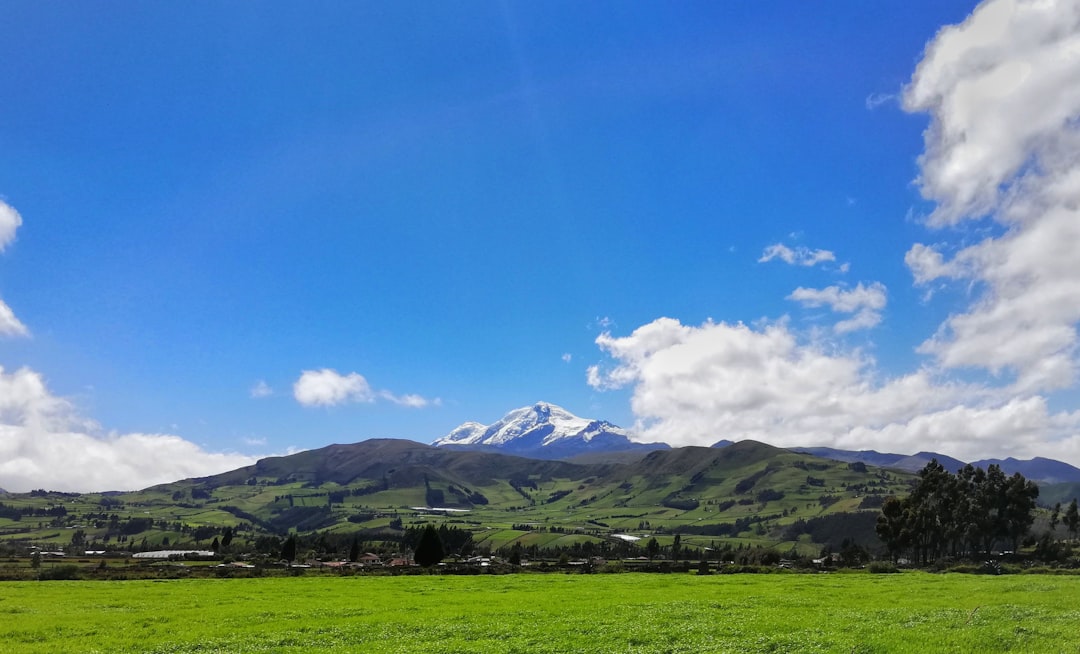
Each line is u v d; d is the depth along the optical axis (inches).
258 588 2751.0
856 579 3176.7
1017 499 4970.5
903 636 1339.8
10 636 1519.4
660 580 3152.1
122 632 1560.0
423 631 1534.2
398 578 3398.1
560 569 4165.8
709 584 2869.1
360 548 7381.9
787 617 1668.3
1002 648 1218.6
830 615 1707.7
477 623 1626.5
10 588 2760.8
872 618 1628.9
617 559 5526.6
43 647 1390.3
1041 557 4771.2
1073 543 5698.8
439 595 2383.1
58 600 2266.2
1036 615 1582.2
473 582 3051.2
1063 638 1288.1
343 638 1470.2
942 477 5305.1
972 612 1627.7
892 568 4106.8
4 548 7598.4
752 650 1274.6
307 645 1397.6
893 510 5315.0
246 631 1557.6
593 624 1577.3
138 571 3831.2
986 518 4918.8
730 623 1568.7
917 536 5078.7
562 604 2014.0
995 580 2928.2
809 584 2827.3
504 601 2138.3
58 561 5270.7
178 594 2488.9
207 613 1881.2
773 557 5157.5
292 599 2277.3
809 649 1254.9
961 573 3752.5
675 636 1425.9
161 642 1433.3
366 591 2591.0
